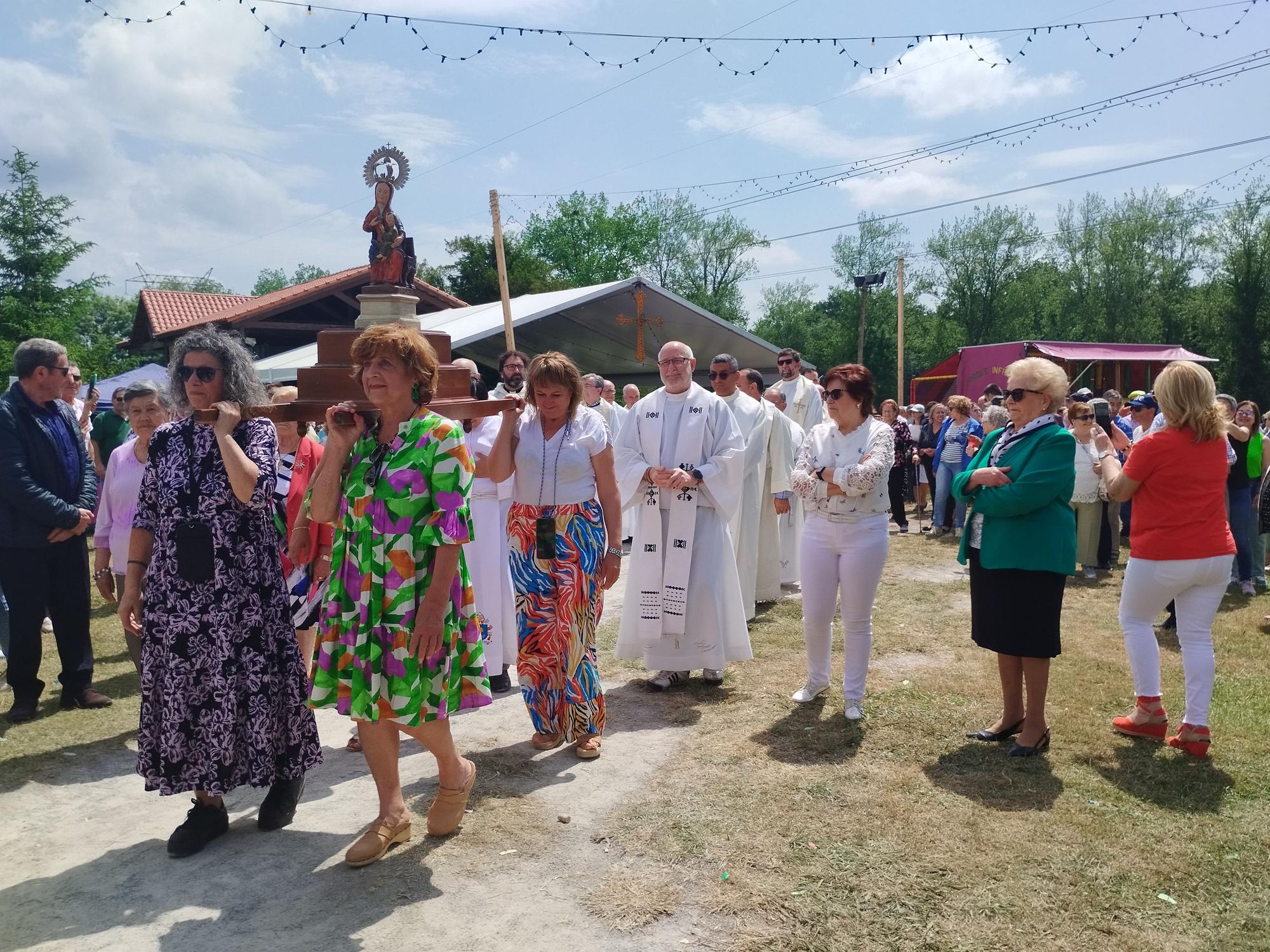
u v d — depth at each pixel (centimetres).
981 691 529
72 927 308
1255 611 729
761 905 309
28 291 2981
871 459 468
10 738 491
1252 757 429
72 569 538
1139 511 446
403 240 469
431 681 332
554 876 333
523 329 1741
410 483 319
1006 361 2053
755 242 5703
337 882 332
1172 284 4734
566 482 438
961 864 332
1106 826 360
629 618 556
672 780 415
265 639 354
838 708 507
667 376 548
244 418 358
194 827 361
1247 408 865
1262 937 287
